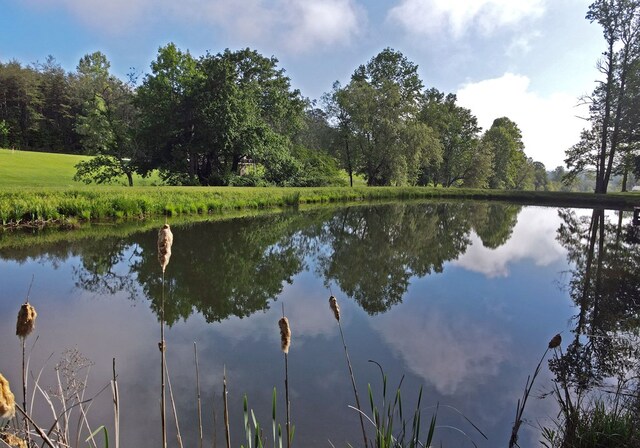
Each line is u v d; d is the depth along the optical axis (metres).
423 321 7.31
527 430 3.97
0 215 14.02
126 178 40.34
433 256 13.77
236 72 34.59
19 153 46.81
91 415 4.09
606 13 32.72
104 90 36.47
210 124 31.33
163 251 1.60
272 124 40.81
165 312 7.45
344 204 33.12
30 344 5.71
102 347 5.81
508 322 7.28
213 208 22.95
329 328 6.90
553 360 5.62
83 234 14.01
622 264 12.32
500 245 15.96
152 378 5.00
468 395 4.72
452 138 55.12
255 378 5.08
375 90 44.59
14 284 8.62
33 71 70.19
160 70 32.41
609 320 7.27
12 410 1.20
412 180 50.25
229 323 7.03
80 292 8.31
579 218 25.08
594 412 3.79
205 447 3.69
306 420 4.19
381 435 2.83
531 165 81.00
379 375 5.24
